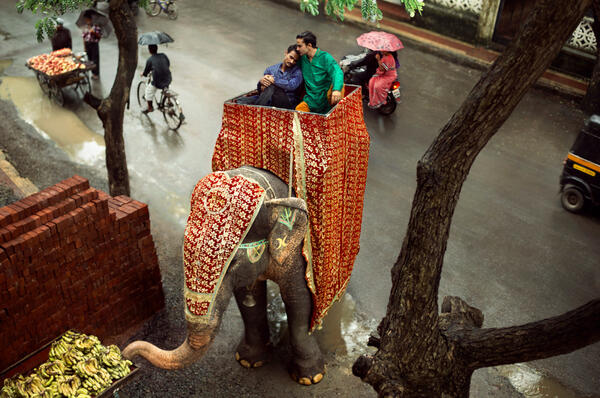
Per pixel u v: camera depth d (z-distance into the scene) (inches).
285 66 221.9
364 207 337.1
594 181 311.1
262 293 224.2
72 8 263.7
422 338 158.4
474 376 232.2
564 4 112.3
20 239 199.6
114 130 297.1
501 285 279.7
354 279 285.0
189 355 187.8
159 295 259.8
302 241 201.2
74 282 221.5
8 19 622.2
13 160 377.1
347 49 550.3
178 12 644.7
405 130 421.1
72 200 213.8
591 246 305.1
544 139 406.3
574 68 472.1
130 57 280.2
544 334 137.3
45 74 433.4
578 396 224.4
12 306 204.1
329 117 195.2
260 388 228.4
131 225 233.8
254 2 670.5
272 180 199.9
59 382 171.3
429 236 147.4
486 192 350.0
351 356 243.1
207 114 440.5
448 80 493.7
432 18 564.4
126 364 184.1
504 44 526.9
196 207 180.5
